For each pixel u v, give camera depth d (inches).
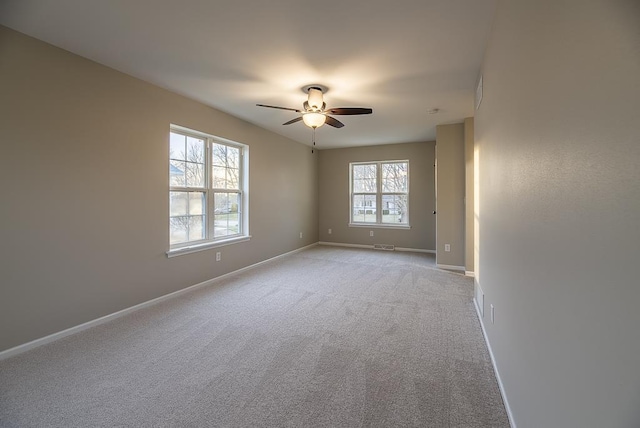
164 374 79.2
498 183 76.4
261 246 205.5
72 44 96.8
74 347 93.3
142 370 81.0
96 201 109.4
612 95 26.4
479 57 103.4
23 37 90.5
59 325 99.2
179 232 148.6
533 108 48.4
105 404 67.7
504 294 70.3
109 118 113.0
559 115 38.4
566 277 36.4
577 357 33.3
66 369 81.3
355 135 228.7
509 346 64.8
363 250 261.1
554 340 39.9
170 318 115.6
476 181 125.7
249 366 83.0
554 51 39.7
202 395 70.9
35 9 78.8
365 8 78.2
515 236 60.0
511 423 60.9
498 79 75.2
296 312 121.8
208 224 163.9
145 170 126.6
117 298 116.4
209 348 92.8
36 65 93.3
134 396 70.5
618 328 25.3
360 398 69.9
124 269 118.9
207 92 138.3
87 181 106.7
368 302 133.3
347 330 105.4
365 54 102.5
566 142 36.3
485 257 99.5
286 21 84.3
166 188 136.1
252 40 94.3
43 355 88.6
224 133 169.2
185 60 107.3
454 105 155.3
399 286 157.2
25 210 91.4
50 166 96.8
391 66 111.3
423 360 86.0
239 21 84.4
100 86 110.0
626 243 24.2
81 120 104.7
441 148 197.6
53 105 97.3
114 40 94.6
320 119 132.4
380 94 139.4
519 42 55.9
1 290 86.7
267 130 210.1
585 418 31.3
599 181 28.9
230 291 148.3
